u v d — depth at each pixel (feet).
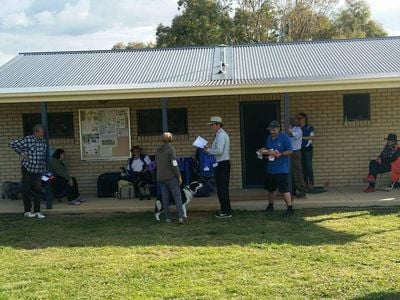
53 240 28.66
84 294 19.08
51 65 47.24
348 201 35.78
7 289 19.86
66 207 37.29
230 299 17.94
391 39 50.19
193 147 44.27
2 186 43.86
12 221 34.32
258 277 20.43
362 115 43.68
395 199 35.81
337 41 50.75
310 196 38.24
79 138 44.68
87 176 44.75
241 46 51.44
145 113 44.65
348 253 23.70
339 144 43.68
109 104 44.50
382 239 26.27
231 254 24.20
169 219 32.71
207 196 40.09
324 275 20.40
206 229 30.30
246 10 151.23
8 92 37.09
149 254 24.93
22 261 24.21
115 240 28.19
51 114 44.88
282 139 33.27
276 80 37.04
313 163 43.93
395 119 43.27
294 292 18.51
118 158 44.62
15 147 35.17
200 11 140.67
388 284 19.10
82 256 24.86
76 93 37.06
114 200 40.04
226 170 33.37
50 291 19.56
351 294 18.15
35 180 35.35
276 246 25.44
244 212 35.17
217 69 43.34
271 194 35.09
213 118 33.22
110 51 51.93
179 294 18.60
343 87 36.32
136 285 19.93
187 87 36.86
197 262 22.91
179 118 44.52
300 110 43.80
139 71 43.93
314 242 26.11
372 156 43.55
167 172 32.09
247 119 44.11
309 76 38.50
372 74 37.47
